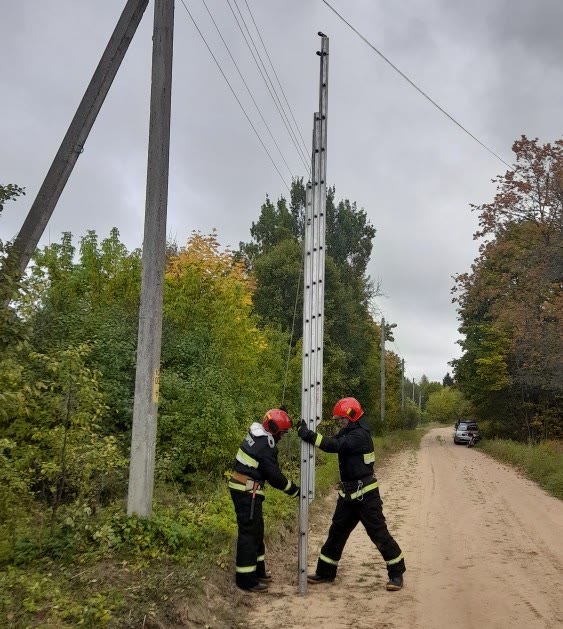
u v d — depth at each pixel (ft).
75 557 20.24
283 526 31.50
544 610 20.18
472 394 142.82
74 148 24.62
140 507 23.31
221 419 35.60
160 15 25.20
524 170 87.35
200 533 24.27
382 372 148.87
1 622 14.67
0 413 17.20
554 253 84.84
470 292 95.35
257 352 56.03
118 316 39.17
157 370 24.17
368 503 22.72
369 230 144.97
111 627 15.89
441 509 41.70
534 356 90.94
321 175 23.34
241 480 22.13
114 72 25.22
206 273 52.60
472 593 22.00
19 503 22.30
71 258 42.88
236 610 19.90
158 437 35.12
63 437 22.17
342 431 23.73
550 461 64.75
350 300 123.44
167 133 24.94
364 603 20.85
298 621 19.10
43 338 33.40
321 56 23.75
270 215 133.59
